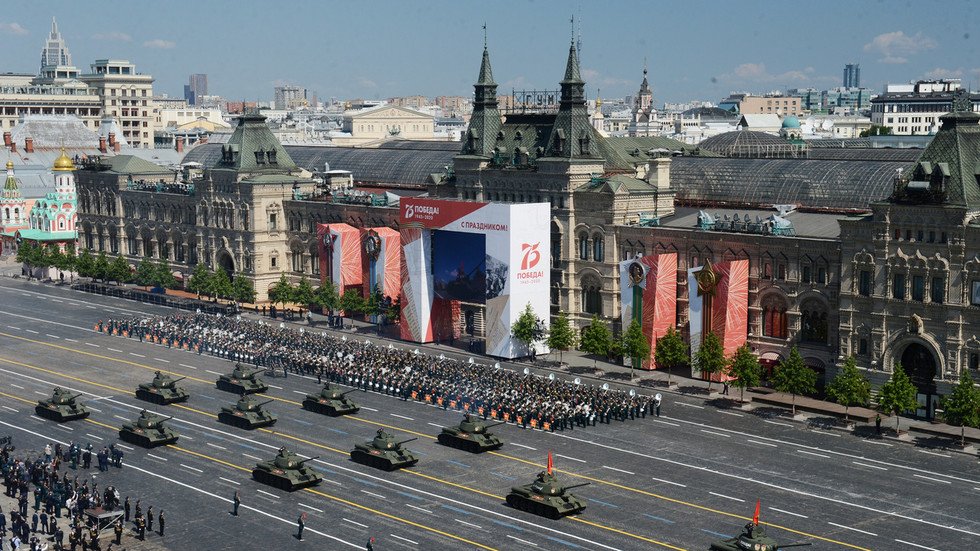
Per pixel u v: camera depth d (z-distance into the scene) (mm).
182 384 143750
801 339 134000
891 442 114000
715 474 104625
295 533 92125
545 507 94250
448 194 178750
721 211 158750
